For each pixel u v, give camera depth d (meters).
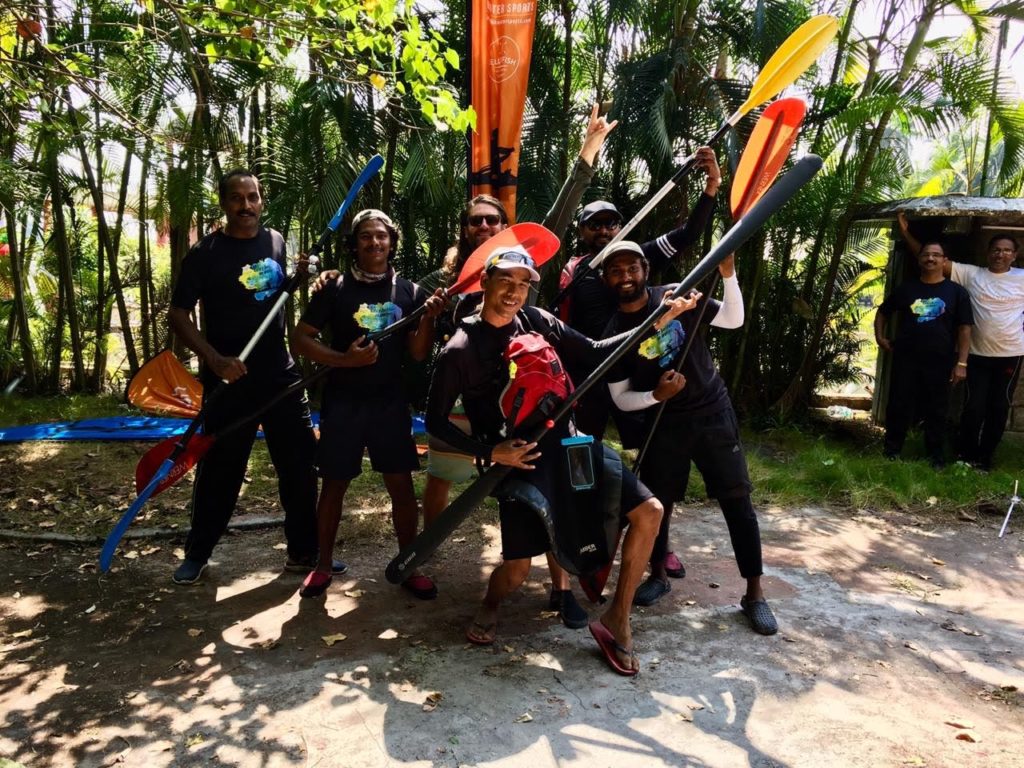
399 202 6.84
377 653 2.94
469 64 4.98
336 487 3.33
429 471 3.44
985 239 6.20
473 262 2.97
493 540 4.12
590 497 2.78
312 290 3.28
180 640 3.03
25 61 3.73
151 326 8.06
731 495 3.18
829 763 2.30
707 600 3.43
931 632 3.16
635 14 6.04
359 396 3.26
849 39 6.85
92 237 8.13
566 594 3.20
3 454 5.44
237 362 3.26
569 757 2.32
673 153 6.32
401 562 2.95
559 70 6.89
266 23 3.20
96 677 2.76
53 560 3.79
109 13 5.12
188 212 5.78
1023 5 6.04
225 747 2.37
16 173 5.92
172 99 5.45
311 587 3.41
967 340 5.59
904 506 4.79
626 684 2.73
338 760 2.31
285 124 6.06
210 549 3.62
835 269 6.62
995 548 4.18
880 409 6.97
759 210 2.66
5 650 2.94
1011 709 2.61
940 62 6.28
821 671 2.83
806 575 3.74
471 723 2.49
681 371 3.11
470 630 3.02
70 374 8.18
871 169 6.54
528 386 2.57
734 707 2.59
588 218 3.71
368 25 3.43
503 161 5.01
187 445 3.36
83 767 2.28
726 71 6.93
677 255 3.78
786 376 7.21
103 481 4.91
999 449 6.25
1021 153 6.50
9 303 7.79
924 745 2.39
